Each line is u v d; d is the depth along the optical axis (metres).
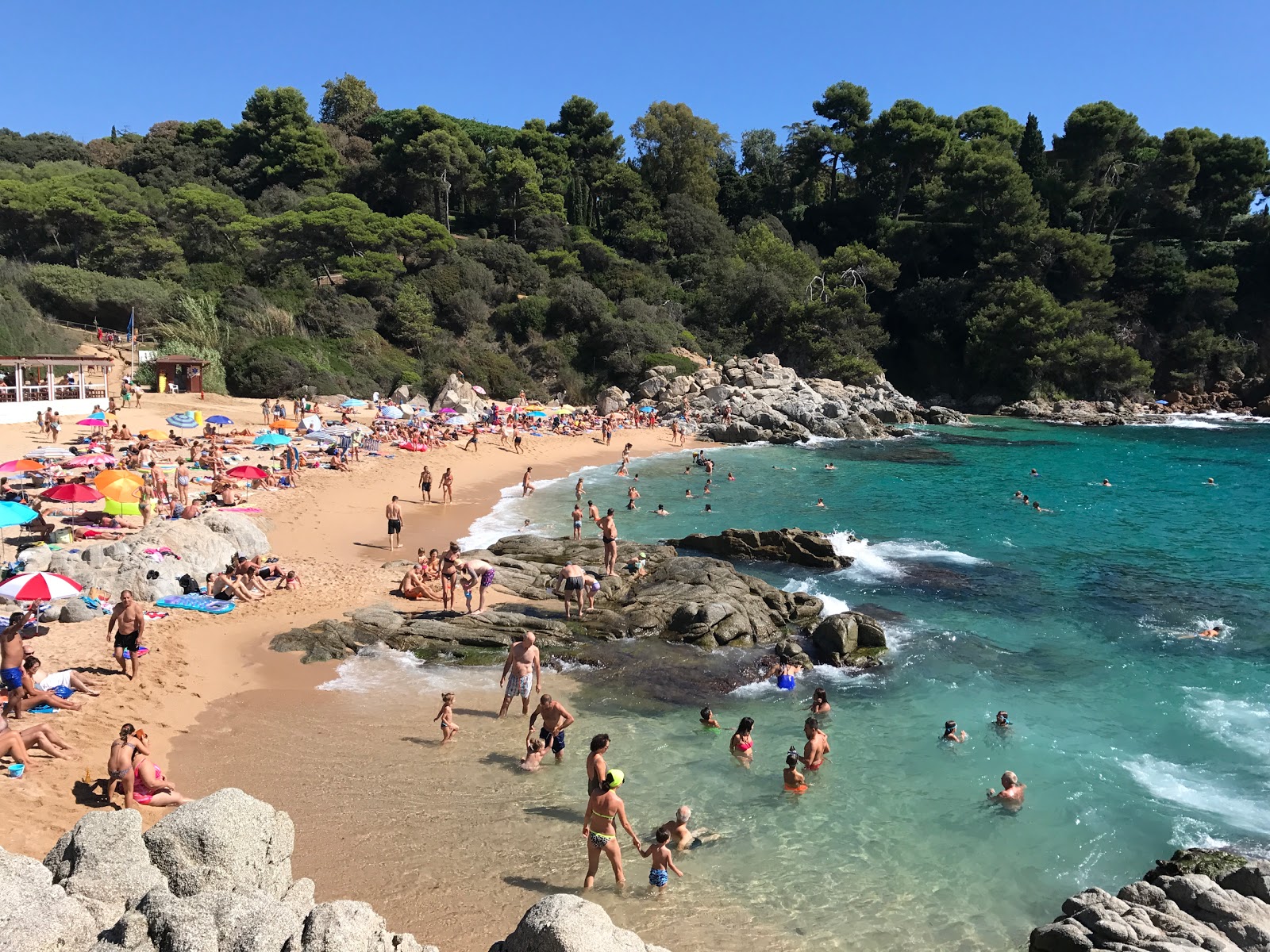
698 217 97.38
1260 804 13.80
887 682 18.64
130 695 15.67
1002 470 47.94
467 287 78.62
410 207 95.56
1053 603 24.16
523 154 100.50
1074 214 91.50
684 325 84.44
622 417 62.78
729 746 15.63
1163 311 86.62
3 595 16.22
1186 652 20.47
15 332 60.44
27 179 86.75
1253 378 82.62
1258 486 43.31
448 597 21.72
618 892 11.20
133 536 22.98
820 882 11.63
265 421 50.00
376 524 31.06
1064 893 11.53
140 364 58.47
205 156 103.44
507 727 15.93
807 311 81.62
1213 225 92.69
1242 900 10.28
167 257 76.50
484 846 12.08
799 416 64.38
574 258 86.25
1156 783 14.47
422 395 66.00
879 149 100.50
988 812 13.52
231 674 17.39
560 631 20.67
